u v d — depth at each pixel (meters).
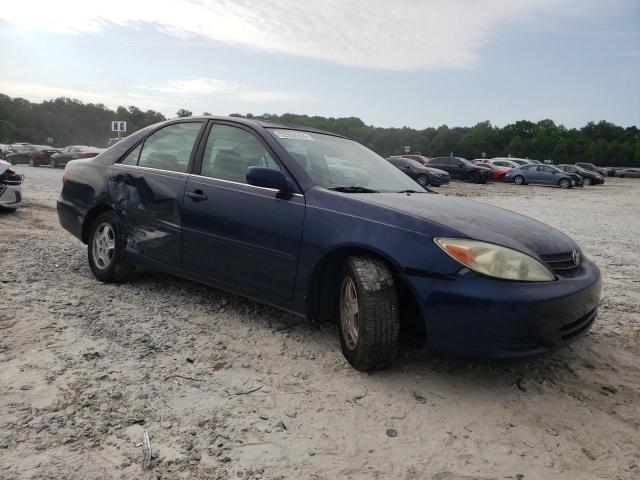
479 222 3.00
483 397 2.81
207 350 3.23
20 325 3.41
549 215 13.62
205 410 2.53
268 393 2.74
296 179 3.34
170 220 3.92
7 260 5.12
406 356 3.28
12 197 8.27
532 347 2.71
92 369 2.87
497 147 117.12
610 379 3.10
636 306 4.66
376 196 3.26
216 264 3.64
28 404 2.47
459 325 2.66
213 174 3.78
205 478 2.04
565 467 2.24
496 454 2.30
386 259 2.85
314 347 3.37
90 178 4.64
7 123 109.69
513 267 2.69
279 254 3.27
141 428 2.34
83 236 4.70
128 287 4.44
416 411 2.63
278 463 2.16
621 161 98.62
